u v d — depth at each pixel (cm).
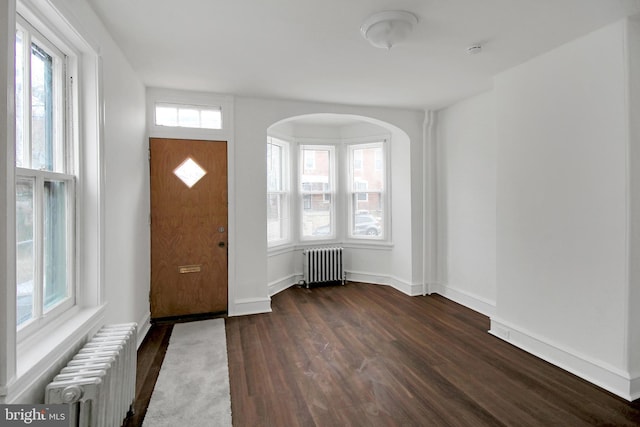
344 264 529
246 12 208
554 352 260
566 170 249
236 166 380
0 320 116
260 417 199
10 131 120
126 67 273
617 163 216
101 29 215
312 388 229
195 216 370
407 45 253
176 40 244
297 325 347
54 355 147
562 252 253
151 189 355
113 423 162
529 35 237
